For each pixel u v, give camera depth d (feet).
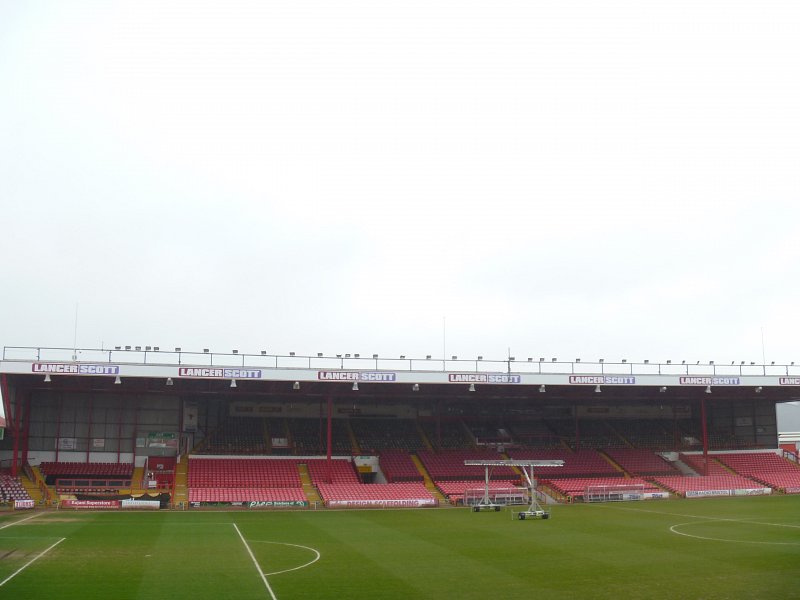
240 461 213.05
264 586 77.30
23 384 196.75
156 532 124.88
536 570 87.92
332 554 100.63
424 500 188.14
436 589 76.54
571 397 245.24
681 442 261.03
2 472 198.18
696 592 75.41
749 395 247.70
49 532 122.83
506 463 165.68
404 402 252.42
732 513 161.07
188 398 222.28
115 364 180.86
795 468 246.68
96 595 72.18
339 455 225.97
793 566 90.89
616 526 135.85
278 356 192.03
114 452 208.03
